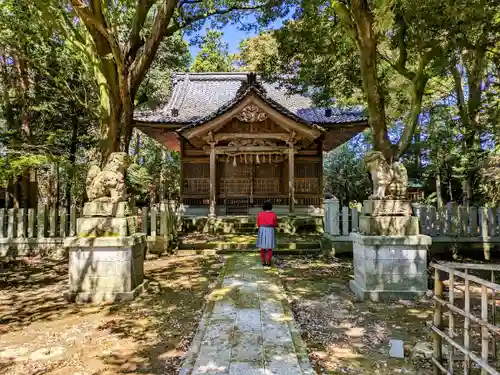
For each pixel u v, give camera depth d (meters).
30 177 11.23
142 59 6.95
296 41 9.07
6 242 8.98
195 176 15.83
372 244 5.40
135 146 21.89
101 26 5.71
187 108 16.27
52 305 5.21
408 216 5.54
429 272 6.86
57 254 8.92
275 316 4.34
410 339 3.85
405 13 6.70
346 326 4.25
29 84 11.01
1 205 14.59
